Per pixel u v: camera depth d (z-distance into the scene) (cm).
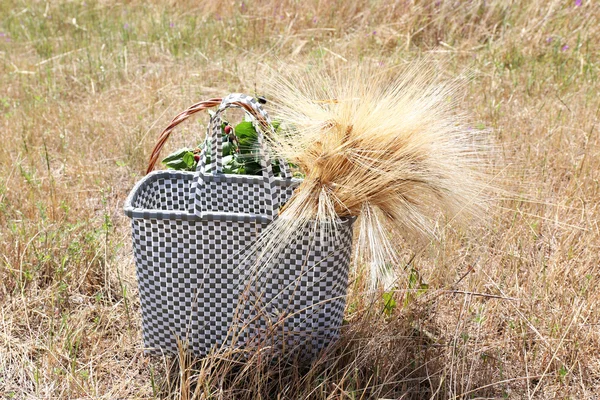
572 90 477
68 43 669
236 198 245
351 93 234
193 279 219
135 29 686
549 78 500
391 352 238
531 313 258
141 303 230
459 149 227
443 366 234
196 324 226
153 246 216
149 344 236
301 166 224
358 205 218
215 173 243
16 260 301
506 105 454
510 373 237
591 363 242
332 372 232
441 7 604
